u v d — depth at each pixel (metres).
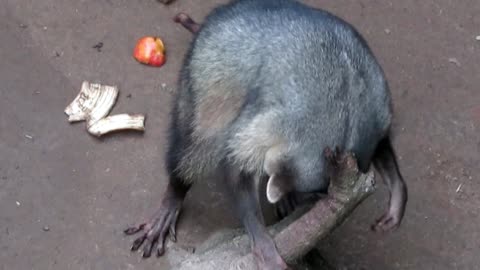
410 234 6.47
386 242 6.41
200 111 5.71
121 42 7.19
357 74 5.13
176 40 7.29
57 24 7.21
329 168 4.68
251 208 5.25
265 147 5.11
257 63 5.36
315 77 5.09
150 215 6.30
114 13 7.35
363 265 6.27
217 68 5.60
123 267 6.04
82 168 6.47
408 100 7.25
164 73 7.08
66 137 6.61
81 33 7.19
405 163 6.87
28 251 6.04
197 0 7.57
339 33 5.37
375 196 6.59
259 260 5.08
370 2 7.78
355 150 5.02
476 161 6.95
